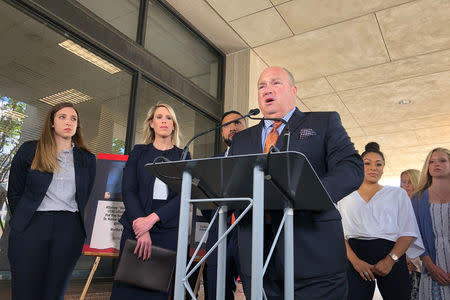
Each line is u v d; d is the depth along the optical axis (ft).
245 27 15.03
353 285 7.36
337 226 3.81
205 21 14.90
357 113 21.90
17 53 9.15
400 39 15.07
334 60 16.78
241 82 16.34
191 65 15.25
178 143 7.43
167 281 5.82
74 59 10.48
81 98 10.53
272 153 2.65
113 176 8.63
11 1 9.08
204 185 3.54
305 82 18.74
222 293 3.81
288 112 4.55
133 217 6.13
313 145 4.02
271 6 13.66
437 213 7.32
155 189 6.48
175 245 6.18
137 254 5.93
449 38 14.80
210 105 15.72
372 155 8.04
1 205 8.39
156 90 13.23
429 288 7.27
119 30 12.01
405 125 23.26
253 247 2.87
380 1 13.08
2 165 8.55
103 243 8.13
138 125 12.19
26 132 9.13
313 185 2.99
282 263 3.65
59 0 9.99
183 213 3.20
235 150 4.64
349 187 3.57
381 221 7.50
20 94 9.10
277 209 3.81
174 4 14.11
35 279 5.86
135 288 5.90
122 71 11.92
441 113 21.40
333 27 14.61
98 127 10.89
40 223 6.09
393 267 7.20
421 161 29.50
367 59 16.52
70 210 6.41
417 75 17.61
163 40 13.91
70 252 6.27
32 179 6.18
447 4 13.06
